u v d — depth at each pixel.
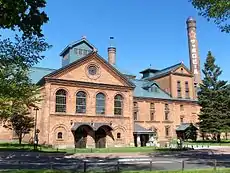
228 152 38.16
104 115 48.66
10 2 9.60
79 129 46.31
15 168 19.72
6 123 42.84
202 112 60.88
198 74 83.12
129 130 50.75
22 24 10.92
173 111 63.00
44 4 10.99
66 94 45.97
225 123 58.19
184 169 19.78
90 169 19.56
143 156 32.00
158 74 69.88
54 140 43.66
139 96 59.59
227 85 61.41
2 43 20.09
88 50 55.72
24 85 26.02
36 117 42.47
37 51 20.94
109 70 50.53
